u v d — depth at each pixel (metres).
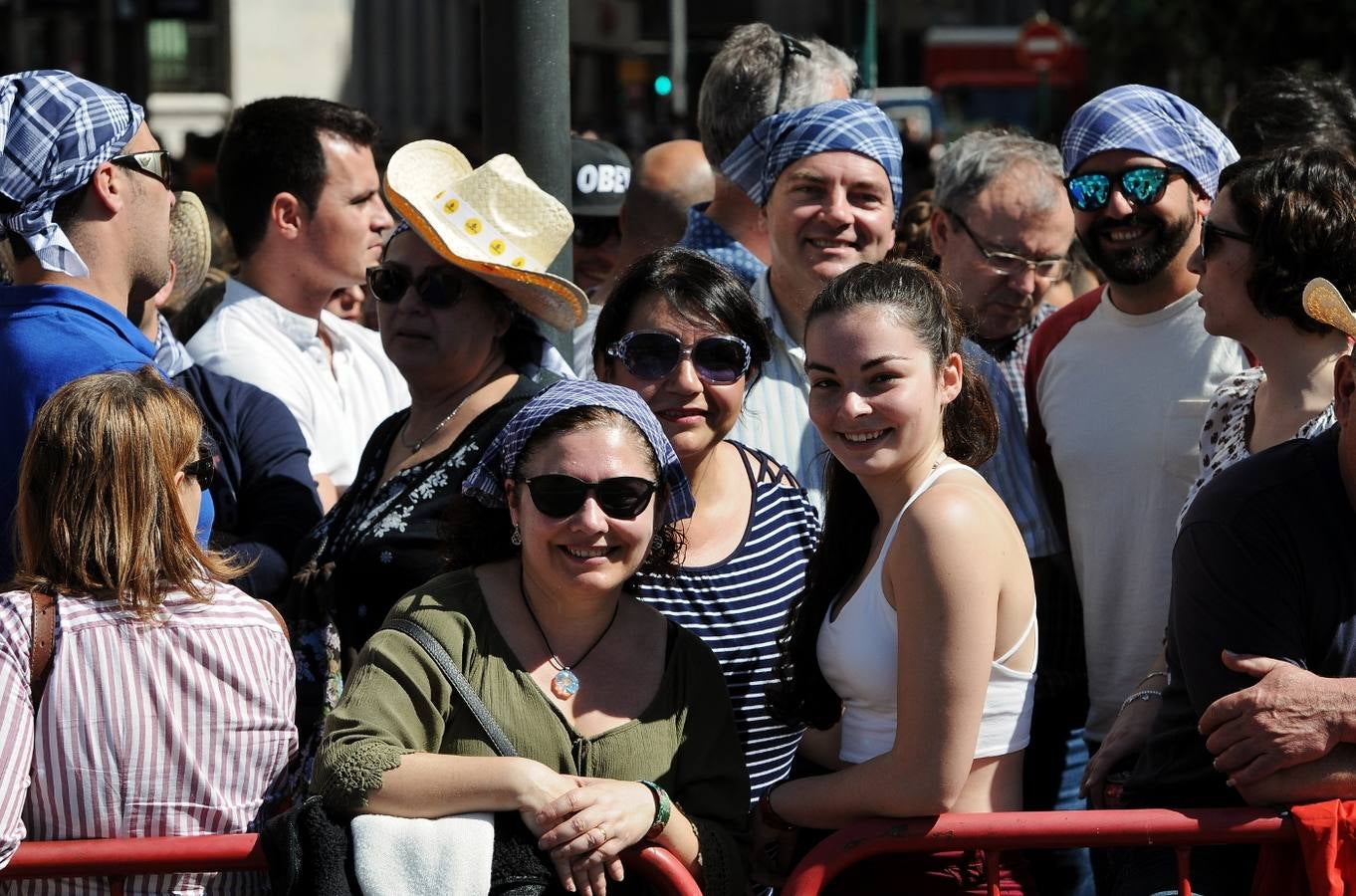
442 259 5.36
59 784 4.01
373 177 7.17
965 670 4.05
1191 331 5.92
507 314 5.55
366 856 3.92
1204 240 4.98
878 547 4.39
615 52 27.42
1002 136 7.23
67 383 4.53
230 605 4.27
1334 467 4.23
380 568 5.11
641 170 8.74
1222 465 5.14
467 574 4.39
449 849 3.91
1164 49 26.42
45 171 4.83
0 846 3.87
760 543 4.98
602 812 3.94
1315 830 4.05
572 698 4.22
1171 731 4.53
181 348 6.41
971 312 4.71
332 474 7.06
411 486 5.21
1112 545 5.92
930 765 4.07
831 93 6.99
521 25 5.57
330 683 5.05
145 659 4.09
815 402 4.36
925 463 4.34
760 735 4.84
